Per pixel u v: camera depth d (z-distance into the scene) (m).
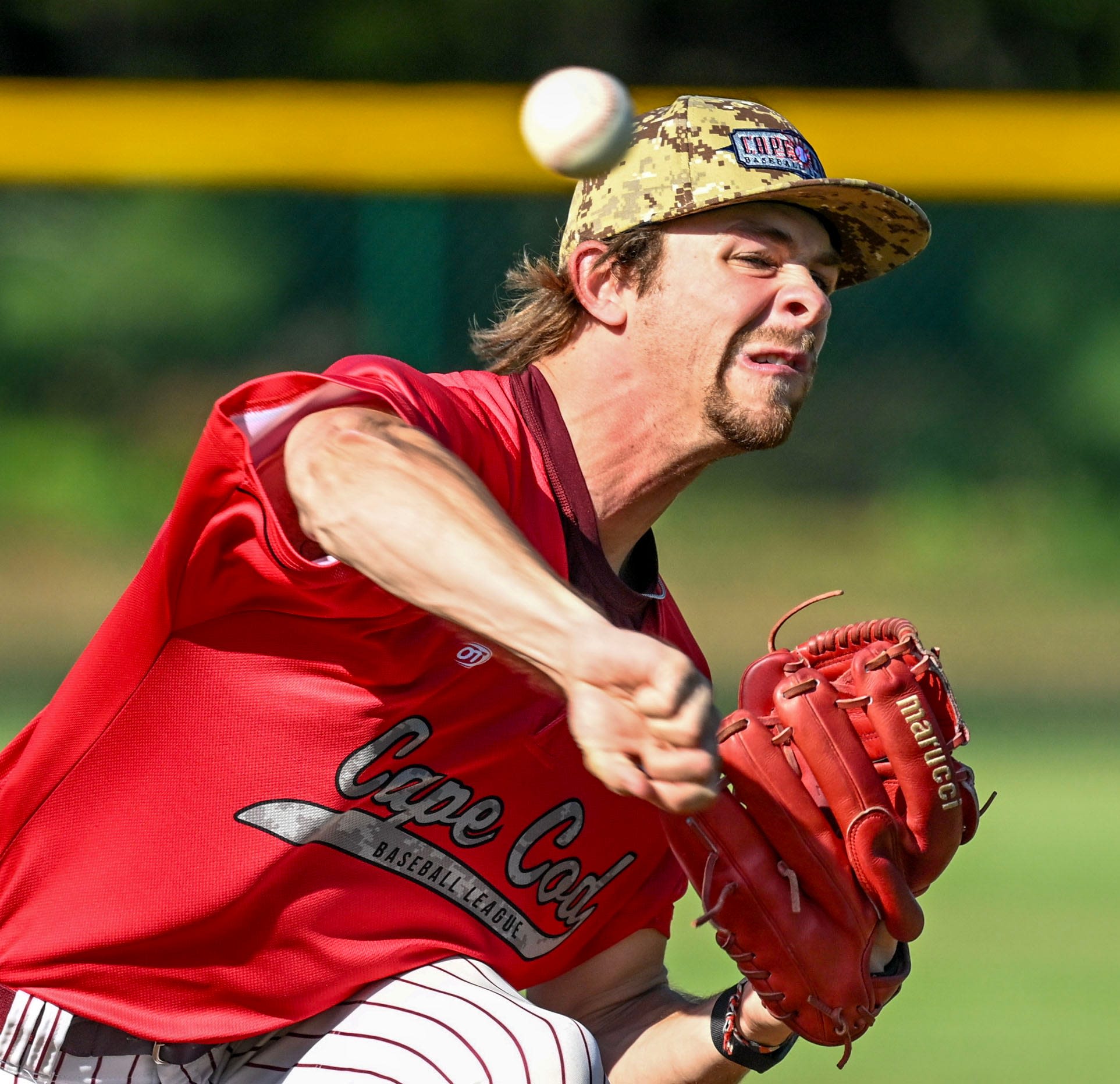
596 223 7.68
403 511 5.44
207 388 41.34
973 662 35.19
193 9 60.47
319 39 60.88
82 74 61.31
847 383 40.22
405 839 7.32
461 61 60.91
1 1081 7.35
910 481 40.28
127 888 7.14
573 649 5.02
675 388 7.61
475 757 7.25
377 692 6.97
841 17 62.78
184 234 39.94
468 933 7.58
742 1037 7.93
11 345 41.28
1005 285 39.22
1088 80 62.88
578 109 6.74
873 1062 13.90
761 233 7.60
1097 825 23.11
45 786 7.15
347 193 32.28
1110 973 16.61
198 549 6.61
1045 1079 13.44
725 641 35.75
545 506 7.39
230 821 7.06
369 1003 7.33
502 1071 6.87
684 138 7.65
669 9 61.84
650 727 4.87
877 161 27.72
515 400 7.55
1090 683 33.53
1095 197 27.53
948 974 16.58
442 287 32.75
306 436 5.90
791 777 7.32
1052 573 39.59
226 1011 7.30
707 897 7.31
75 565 41.03
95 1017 7.22
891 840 7.41
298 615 6.80
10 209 40.84
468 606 5.27
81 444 41.72
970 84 63.12
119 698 7.01
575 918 8.01
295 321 39.47
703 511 41.09
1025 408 39.75
